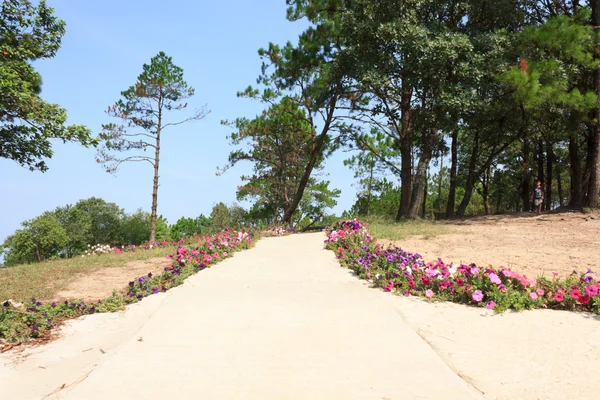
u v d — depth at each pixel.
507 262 9.38
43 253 45.62
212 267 9.34
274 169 34.53
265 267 9.30
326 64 24.67
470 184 24.81
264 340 4.88
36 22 18.80
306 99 26.14
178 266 8.94
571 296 5.95
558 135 26.61
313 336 4.99
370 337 4.93
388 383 3.76
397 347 4.62
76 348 4.90
